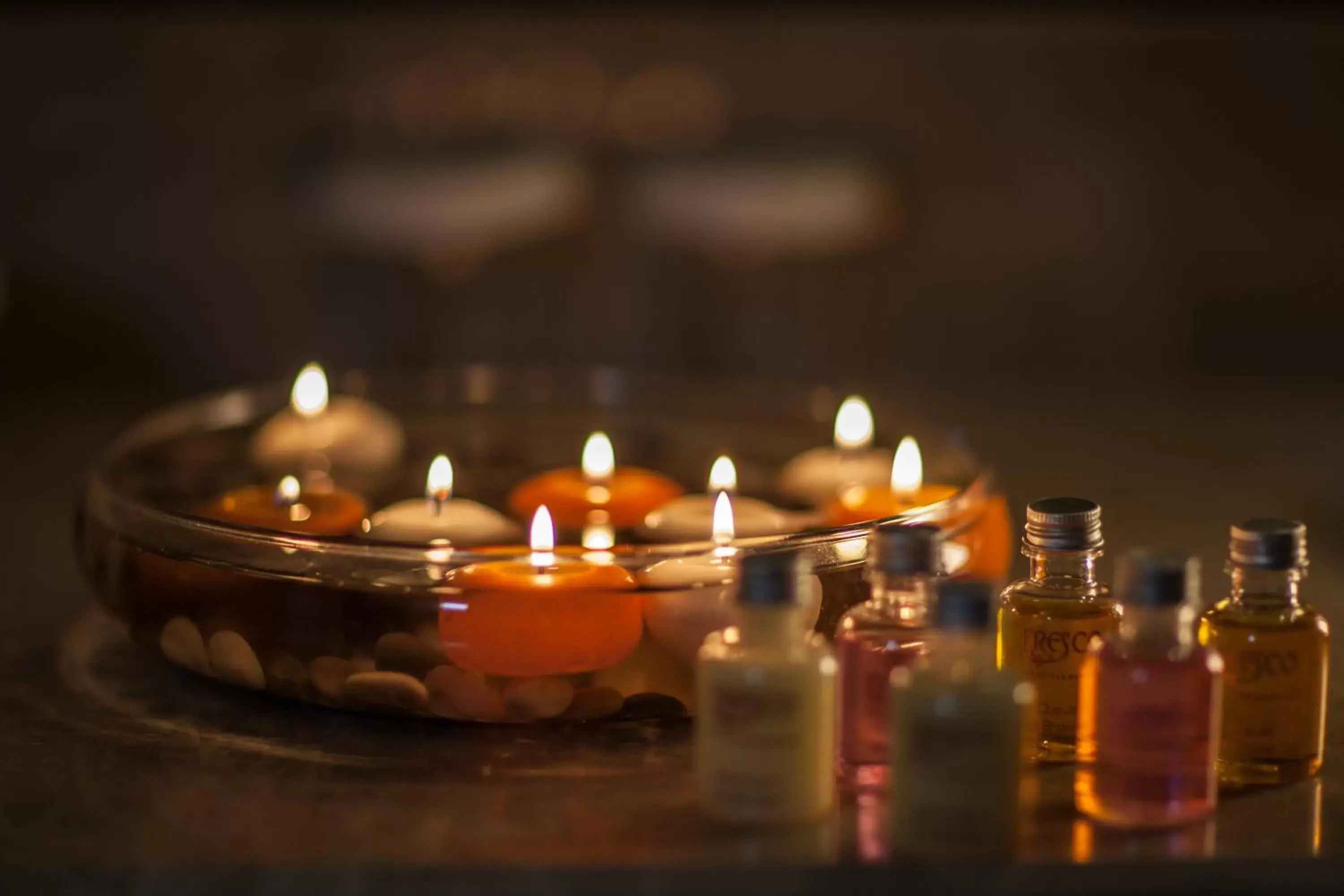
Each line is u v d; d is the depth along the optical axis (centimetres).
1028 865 79
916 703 79
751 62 242
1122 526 116
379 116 239
